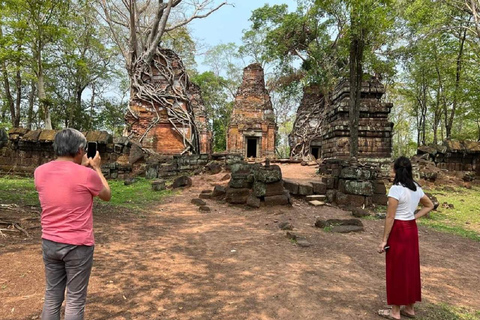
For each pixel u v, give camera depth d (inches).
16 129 609.0
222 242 223.1
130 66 866.8
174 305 127.9
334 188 405.1
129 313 119.4
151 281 149.8
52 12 687.1
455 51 870.4
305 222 290.5
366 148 719.7
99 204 326.0
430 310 133.6
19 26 667.4
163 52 868.6
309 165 750.5
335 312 127.2
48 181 90.3
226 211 335.6
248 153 1323.8
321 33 1083.3
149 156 739.4
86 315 115.7
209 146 1403.8
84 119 1307.8
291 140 1346.0
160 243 212.1
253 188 358.3
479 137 1055.6
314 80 1084.5
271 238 234.7
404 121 1552.7
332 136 747.4
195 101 1405.0
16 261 157.6
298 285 151.9
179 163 601.0
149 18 1036.5
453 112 906.1
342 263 186.7
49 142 596.7
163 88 842.2
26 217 226.7
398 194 125.3
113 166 569.6
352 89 551.8
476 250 237.9
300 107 1347.2
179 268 168.9
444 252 227.1
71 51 1049.5
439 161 673.6
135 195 423.2
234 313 123.5
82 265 90.4
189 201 391.9
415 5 659.4
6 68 759.1
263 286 149.6
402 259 122.5
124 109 1439.5
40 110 1138.7
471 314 132.5
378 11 498.6
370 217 321.7
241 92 1247.5
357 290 149.6
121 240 211.0
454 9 756.6
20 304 119.3
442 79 961.5
